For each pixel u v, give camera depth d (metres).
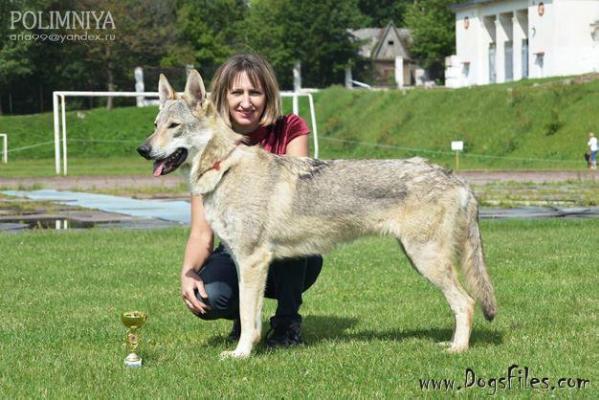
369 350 7.20
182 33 70.69
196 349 7.42
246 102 7.50
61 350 7.35
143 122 56.19
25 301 9.62
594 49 52.38
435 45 79.31
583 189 26.53
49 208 21.36
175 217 19.11
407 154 45.09
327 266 11.89
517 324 8.21
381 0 108.69
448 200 7.12
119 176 33.78
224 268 7.46
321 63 75.12
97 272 11.51
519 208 20.67
